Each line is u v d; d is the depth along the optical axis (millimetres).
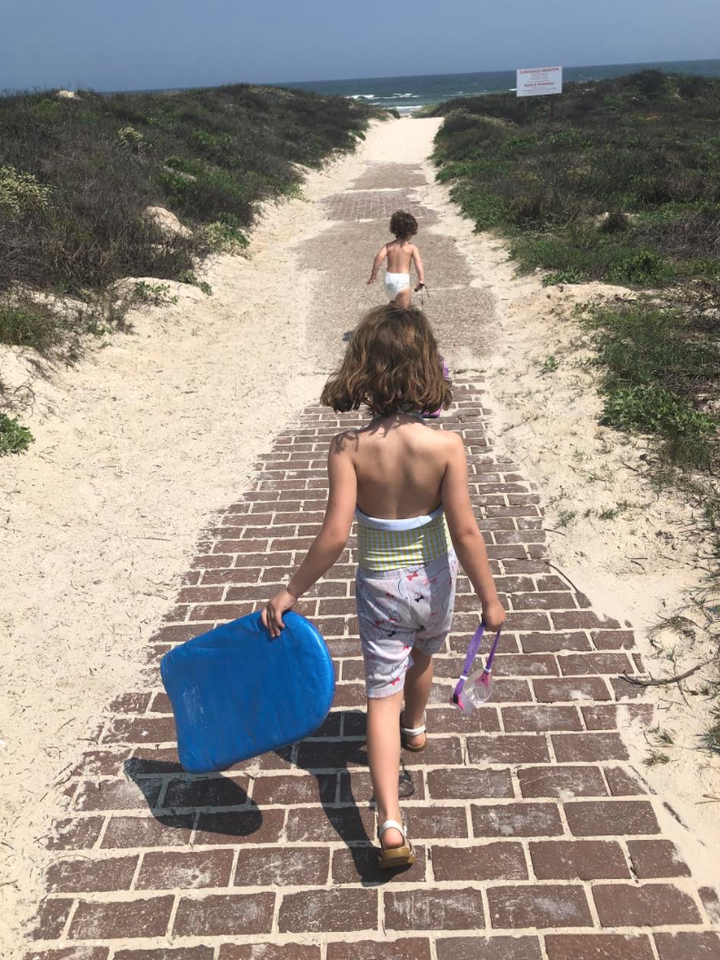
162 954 2316
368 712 2410
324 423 6418
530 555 4324
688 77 38188
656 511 4578
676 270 9891
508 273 10953
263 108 30141
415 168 25219
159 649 3709
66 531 4707
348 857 2600
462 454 2191
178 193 14125
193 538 4688
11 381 6180
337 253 13383
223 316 9617
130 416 6441
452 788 2846
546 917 2375
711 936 2301
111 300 8734
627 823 2676
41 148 12469
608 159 17766
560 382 6641
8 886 2535
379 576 2271
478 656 3539
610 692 3287
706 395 6012
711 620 3666
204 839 2688
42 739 3162
